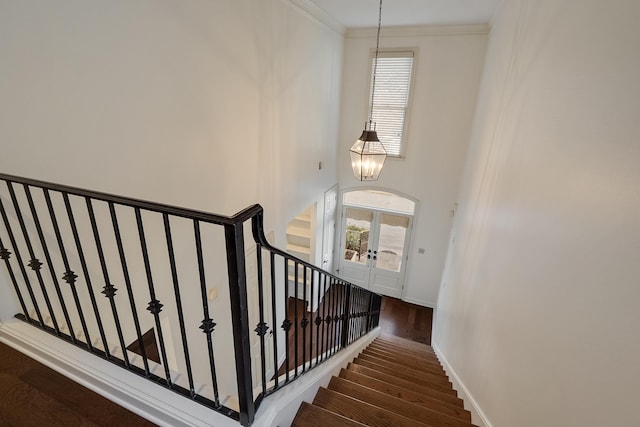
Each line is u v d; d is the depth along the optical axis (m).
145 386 1.39
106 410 1.36
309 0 3.93
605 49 1.29
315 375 2.12
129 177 2.02
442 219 6.05
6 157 1.44
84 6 1.62
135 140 2.02
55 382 1.46
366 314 4.34
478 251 3.07
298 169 4.53
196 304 2.80
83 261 1.34
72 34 1.59
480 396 2.39
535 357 1.60
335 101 5.61
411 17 4.59
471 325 2.92
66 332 1.66
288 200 4.34
